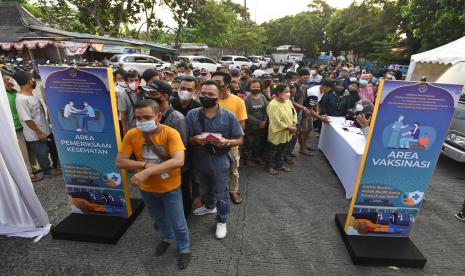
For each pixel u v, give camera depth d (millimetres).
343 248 2764
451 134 4375
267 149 4500
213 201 3191
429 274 2459
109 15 24312
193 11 25234
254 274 2414
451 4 10938
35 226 2941
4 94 2570
